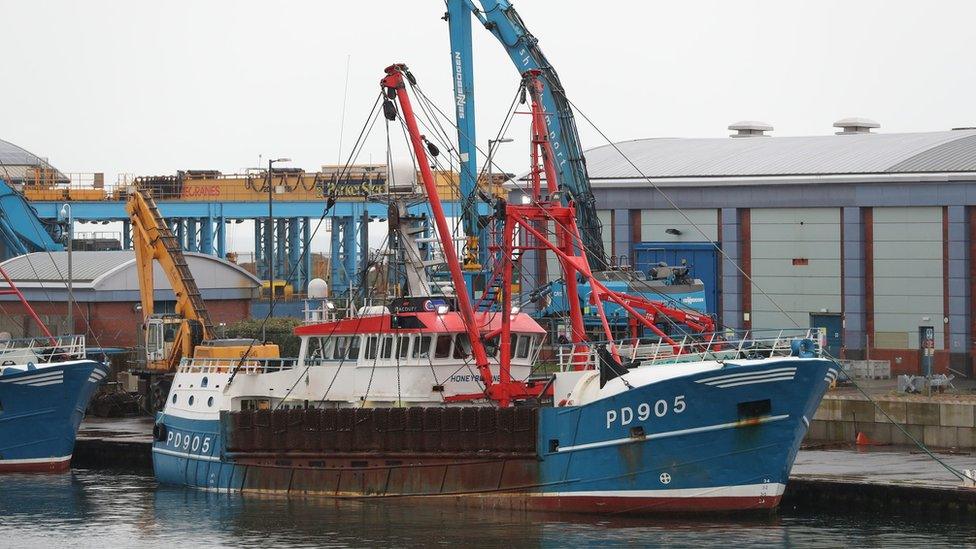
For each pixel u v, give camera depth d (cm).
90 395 12338
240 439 10662
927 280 15025
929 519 9162
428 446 9781
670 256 16550
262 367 11125
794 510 9556
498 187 18388
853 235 15400
